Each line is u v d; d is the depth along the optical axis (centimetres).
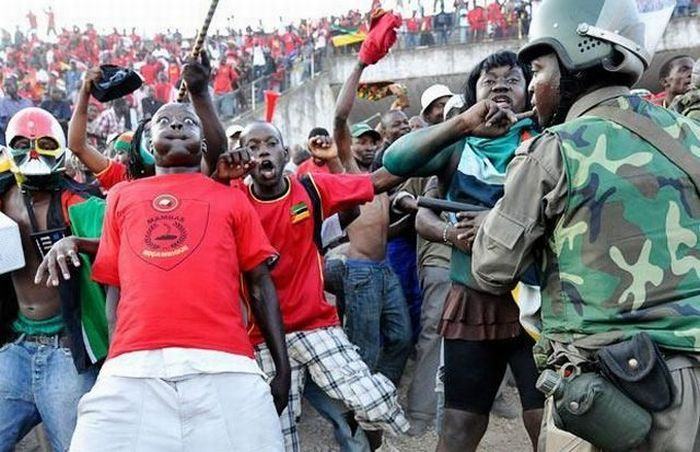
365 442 364
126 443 249
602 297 205
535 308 277
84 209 326
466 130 288
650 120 217
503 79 328
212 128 320
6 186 337
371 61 435
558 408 202
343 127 449
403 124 598
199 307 259
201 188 278
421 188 491
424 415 460
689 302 201
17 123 324
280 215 331
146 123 330
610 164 209
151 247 263
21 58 1917
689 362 201
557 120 241
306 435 468
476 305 312
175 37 2219
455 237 309
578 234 209
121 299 265
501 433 455
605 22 227
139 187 279
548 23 234
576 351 209
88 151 379
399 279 524
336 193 342
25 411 328
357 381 328
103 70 358
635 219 205
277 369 291
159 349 255
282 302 331
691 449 197
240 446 256
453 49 1820
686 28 1650
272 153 331
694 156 212
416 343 540
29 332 326
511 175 223
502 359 320
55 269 290
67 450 322
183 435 252
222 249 268
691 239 205
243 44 2105
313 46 1989
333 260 466
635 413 195
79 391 320
